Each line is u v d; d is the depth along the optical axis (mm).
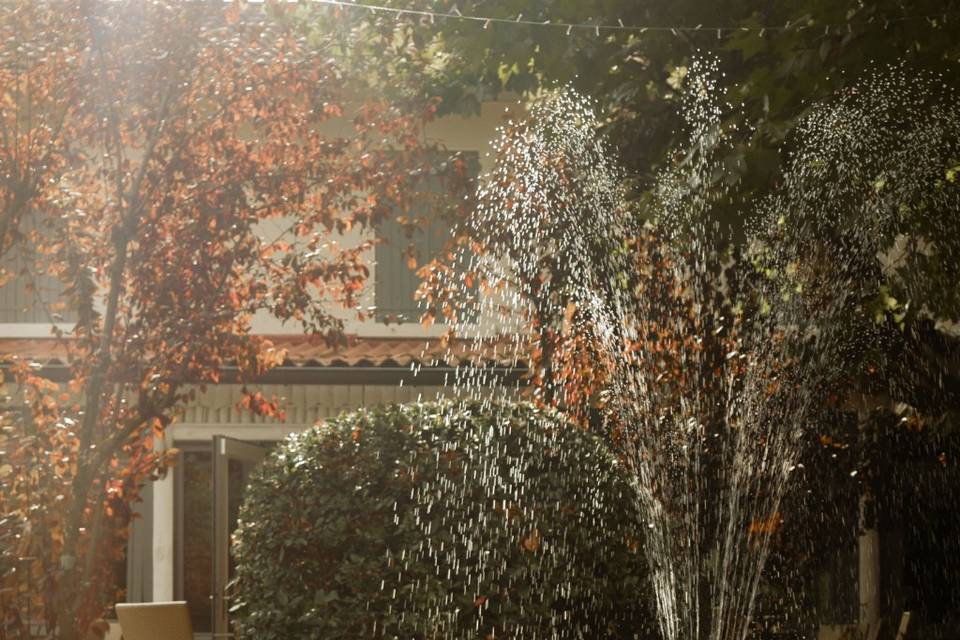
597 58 10602
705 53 10398
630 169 11164
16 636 8297
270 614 8133
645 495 9281
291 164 9422
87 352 8969
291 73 9320
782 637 9719
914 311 10219
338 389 13172
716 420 10203
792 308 10289
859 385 10383
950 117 9102
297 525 8172
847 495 10180
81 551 8719
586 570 8227
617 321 10750
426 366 12117
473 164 15367
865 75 8938
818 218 9789
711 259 10391
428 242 15039
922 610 10391
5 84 8891
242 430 13617
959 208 9734
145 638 10102
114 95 8945
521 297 11148
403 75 10344
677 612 8953
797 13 9234
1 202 8977
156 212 9070
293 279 9305
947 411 10445
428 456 8250
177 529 14133
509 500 8203
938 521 10336
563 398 10836
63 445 8711
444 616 7996
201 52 9078
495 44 10484
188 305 8969
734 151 9000
